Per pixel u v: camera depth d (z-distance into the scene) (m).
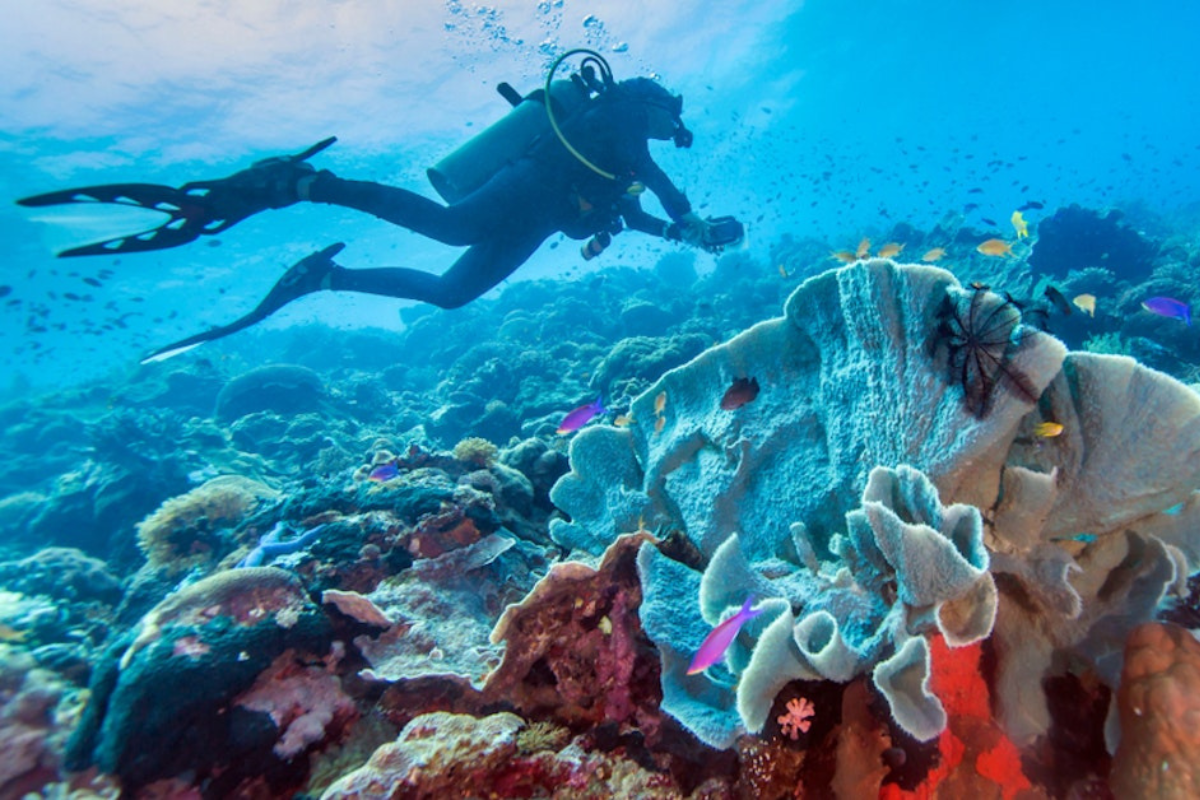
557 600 2.61
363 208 4.46
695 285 22.31
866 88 50.50
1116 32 54.28
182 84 21.03
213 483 6.64
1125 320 9.45
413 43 22.33
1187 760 1.47
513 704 2.56
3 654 2.67
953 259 15.54
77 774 2.31
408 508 3.86
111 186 3.59
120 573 7.29
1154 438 1.89
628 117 5.37
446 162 5.23
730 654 2.12
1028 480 1.95
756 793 2.02
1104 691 1.89
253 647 2.52
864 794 1.89
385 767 1.91
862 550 2.09
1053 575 1.91
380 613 2.79
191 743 2.27
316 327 23.11
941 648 1.93
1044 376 1.91
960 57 50.22
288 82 22.30
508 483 5.14
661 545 2.92
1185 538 2.11
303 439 11.23
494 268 5.52
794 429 2.77
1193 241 18.19
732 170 51.72
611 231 5.82
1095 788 1.76
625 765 2.23
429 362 20.03
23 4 17.17
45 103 20.14
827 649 1.74
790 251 24.25
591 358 13.06
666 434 3.42
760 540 2.77
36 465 14.43
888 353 2.23
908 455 2.14
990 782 1.84
